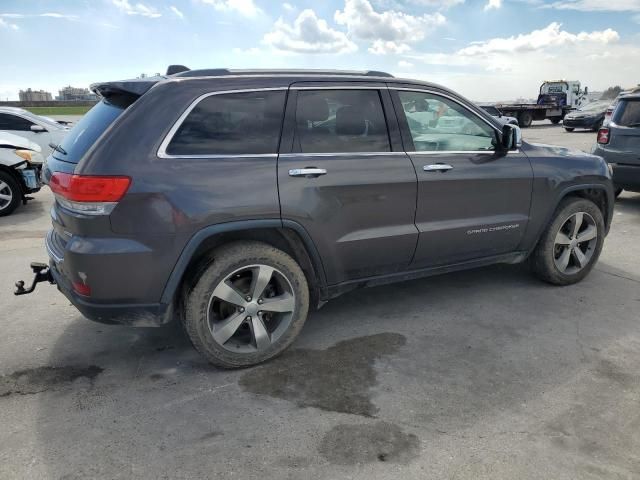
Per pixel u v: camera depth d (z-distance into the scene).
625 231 6.66
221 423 2.76
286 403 2.94
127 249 2.87
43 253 5.89
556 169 4.36
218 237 3.19
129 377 3.25
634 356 3.44
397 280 3.89
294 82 3.34
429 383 3.13
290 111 3.30
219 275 3.11
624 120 7.36
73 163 2.97
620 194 9.12
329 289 3.59
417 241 3.78
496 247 4.24
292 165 3.23
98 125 3.09
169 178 2.91
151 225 2.88
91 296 2.92
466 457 2.48
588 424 2.72
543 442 2.58
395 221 3.66
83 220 2.84
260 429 2.71
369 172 3.49
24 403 2.97
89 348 3.64
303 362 3.41
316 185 3.29
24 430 2.71
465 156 3.94
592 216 4.65
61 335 3.84
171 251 2.95
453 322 3.99
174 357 3.51
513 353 3.50
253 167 3.12
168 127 2.96
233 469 2.41
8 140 8.27
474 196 3.97
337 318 4.09
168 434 2.67
